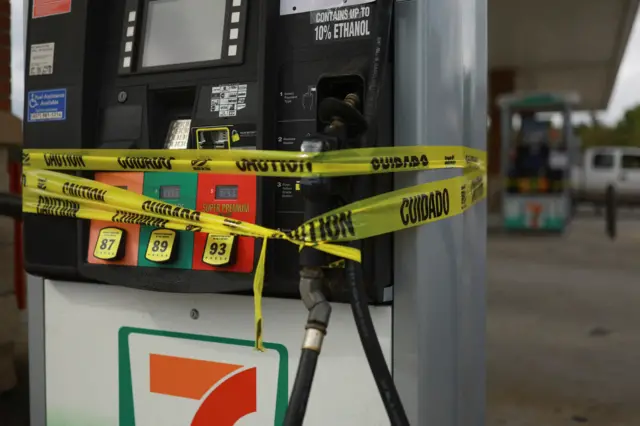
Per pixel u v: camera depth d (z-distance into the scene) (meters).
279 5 1.47
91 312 1.75
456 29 1.46
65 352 1.80
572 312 5.71
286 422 1.20
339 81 1.42
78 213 1.63
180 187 1.54
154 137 1.64
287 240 1.39
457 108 1.47
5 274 3.28
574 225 15.20
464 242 1.61
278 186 1.46
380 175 1.38
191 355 1.62
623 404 3.55
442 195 1.43
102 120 1.69
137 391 1.70
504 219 12.37
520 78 21.02
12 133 3.28
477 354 1.81
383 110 1.38
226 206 1.49
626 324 5.29
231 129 1.50
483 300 1.89
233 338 1.57
